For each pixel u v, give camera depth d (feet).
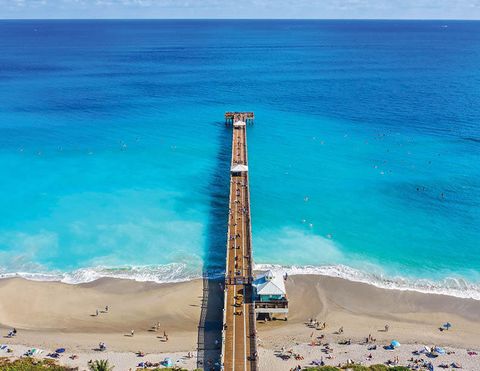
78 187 276.21
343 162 314.76
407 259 209.15
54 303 181.98
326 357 152.46
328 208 251.80
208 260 207.82
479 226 235.61
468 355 155.22
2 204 254.68
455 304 182.50
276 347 156.97
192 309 177.58
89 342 160.97
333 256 210.38
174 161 316.60
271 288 169.37
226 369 140.05
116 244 219.20
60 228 232.32
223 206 255.29
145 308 178.91
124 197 264.11
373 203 258.37
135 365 148.15
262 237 223.30
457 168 304.30
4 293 186.60
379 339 163.43
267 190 271.90
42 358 150.82
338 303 182.19
